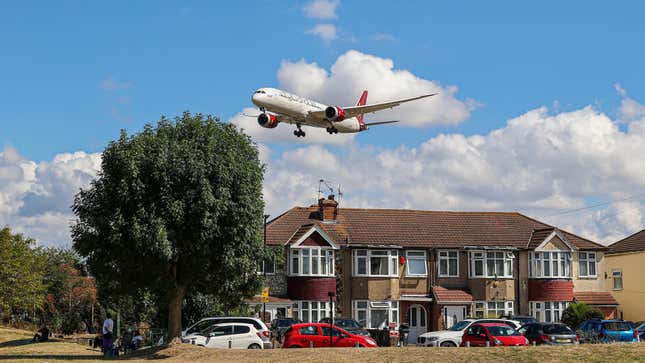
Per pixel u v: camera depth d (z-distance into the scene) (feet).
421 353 93.71
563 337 115.75
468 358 89.45
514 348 93.91
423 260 190.90
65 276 226.79
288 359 94.02
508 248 193.98
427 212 204.64
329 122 167.32
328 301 181.37
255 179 110.32
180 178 104.73
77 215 107.24
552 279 194.39
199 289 117.80
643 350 89.71
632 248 211.82
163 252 100.63
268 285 180.14
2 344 144.77
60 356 108.47
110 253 105.19
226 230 105.91
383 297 185.16
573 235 206.69
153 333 155.53
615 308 200.13
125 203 104.06
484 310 190.49
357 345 115.24
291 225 189.16
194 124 111.55
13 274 186.60
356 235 189.67
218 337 117.08
